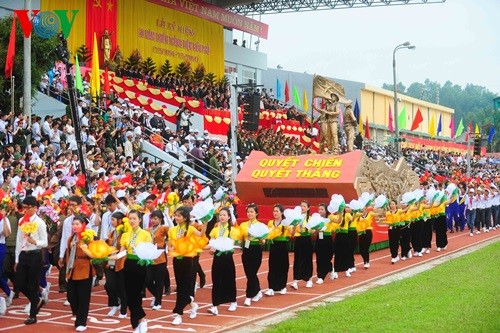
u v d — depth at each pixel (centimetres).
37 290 1409
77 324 1341
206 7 5662
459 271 2127
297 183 2756
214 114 4578
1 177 2209
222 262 1523
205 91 4991
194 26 5603
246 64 6378
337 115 3166
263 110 5012
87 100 3531
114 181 1795
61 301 1647
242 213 2864
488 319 1384
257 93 3050
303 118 5500
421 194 2645
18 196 1675
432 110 9856
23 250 1401
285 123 5116
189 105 4462
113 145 3120
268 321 1457
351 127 3219
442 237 2839
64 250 1451
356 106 6022
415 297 1658
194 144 3828
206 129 4491
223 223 1588
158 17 5222
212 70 5828
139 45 5050
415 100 9081
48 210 1529
